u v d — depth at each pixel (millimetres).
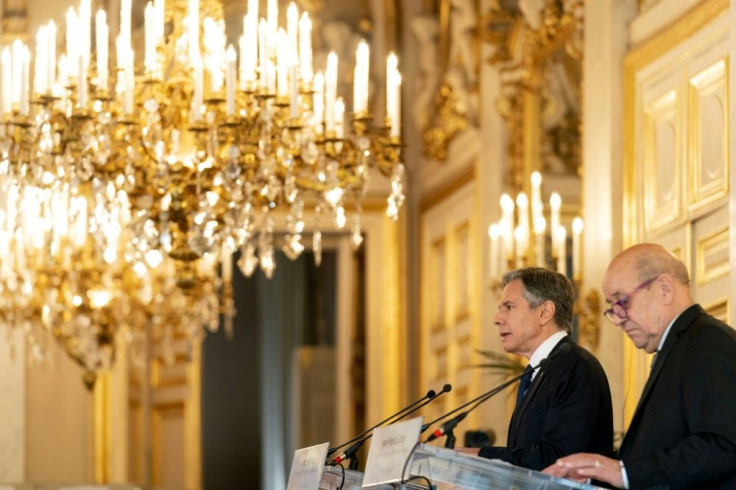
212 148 10680
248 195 11148
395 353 17828
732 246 8867
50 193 11977
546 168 13734
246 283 24156
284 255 23781
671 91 10773
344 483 7289
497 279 13242
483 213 15227
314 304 23438
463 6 16391
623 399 11070
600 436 7488
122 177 11414
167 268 15188
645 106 11203
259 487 23703
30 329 15180
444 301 16859
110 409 17125
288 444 23266
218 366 23891
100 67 10750
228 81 10633
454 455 6367
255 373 24016
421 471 6387
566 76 13195
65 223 14125
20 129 11164
